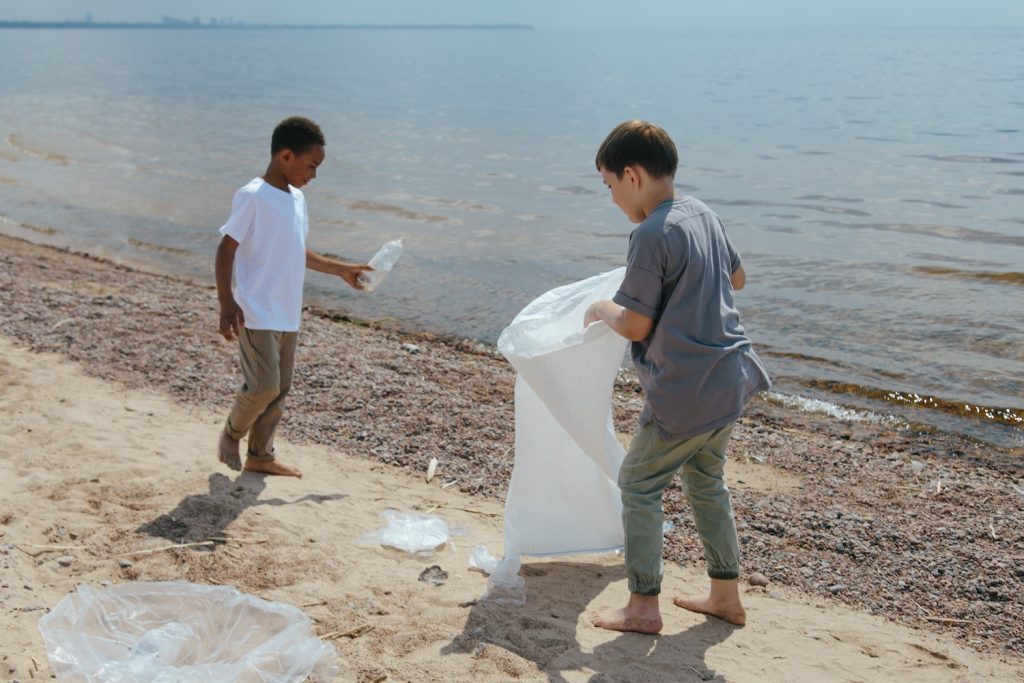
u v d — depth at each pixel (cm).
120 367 675
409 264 1188
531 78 6359
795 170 2092
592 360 362
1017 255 1232
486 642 336
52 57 9800
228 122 3061
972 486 535
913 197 1717
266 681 296
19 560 370
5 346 702
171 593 344
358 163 2166
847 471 561
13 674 286
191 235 1349
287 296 456
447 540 431
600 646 342
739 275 354
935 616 389
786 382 777
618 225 1475
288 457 538
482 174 2031
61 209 1502
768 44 19312
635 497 346
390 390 655
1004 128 2873
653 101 4169
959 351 851
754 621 375
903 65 7975
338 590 371
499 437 581
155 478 471
